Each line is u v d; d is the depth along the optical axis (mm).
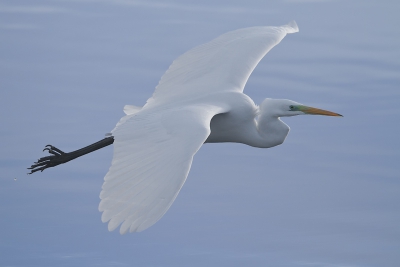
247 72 12781
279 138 13086
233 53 13008
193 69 12789
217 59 12875
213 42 13375
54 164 13859
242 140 12984
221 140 13039
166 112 10688
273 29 13953
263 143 13047
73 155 13812
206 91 12359
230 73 12656
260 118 13062
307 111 12984
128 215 9008
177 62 13023
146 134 10055
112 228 8945
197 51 13164
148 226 8883
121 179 9445
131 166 9617
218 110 11344
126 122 10625
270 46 13398
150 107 12023
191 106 11008
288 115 13023
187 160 9453
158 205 9023
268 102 13070
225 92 12352
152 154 9688
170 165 9422
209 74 12648
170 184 9211
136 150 9844
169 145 9734
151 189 9211
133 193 9211
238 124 12609
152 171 9430
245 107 12469
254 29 13914
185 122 10062
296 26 14336
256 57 13062
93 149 13727
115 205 9133
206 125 10109
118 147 9992
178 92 12422
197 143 9688
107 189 9320
